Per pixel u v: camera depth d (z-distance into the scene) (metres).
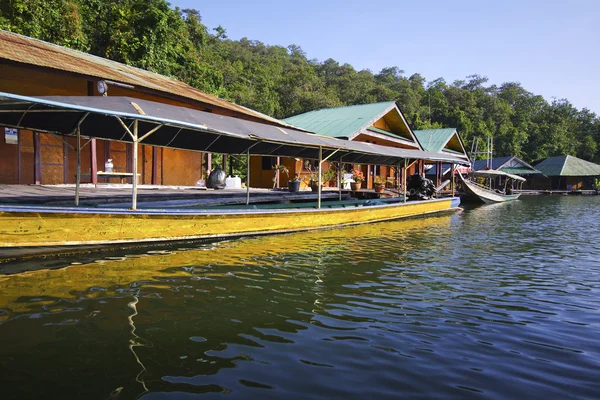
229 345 3.87
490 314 5.11
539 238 12.15
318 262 7.41
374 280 6.42
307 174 20.34
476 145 58.97
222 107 14.43
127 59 19.14
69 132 9.15
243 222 9.27
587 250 10.20
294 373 3.39
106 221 6.86
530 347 4.13
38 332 3.92
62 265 6.18
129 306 4.71
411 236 11.20
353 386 3.23
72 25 17.34
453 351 3.96
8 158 11.65
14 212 5.84
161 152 15.41
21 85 11.20
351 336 4.21
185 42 24.02
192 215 8.10
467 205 28.06
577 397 3.19
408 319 4.79
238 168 23.20
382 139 23.48
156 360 3.51
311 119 23.12
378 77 100.19
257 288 5.66
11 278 5.49
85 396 2.93
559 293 6.20
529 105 86.44
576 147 70.88
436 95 75.69
